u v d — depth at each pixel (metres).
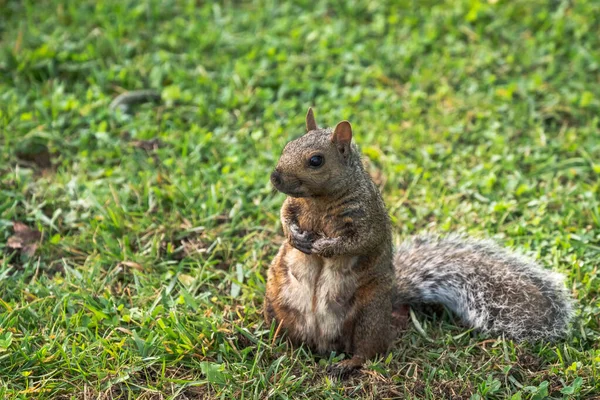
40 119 10.95
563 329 7.91
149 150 10.68
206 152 10.70
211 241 9.23
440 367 7.61
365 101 11.78
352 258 7.47
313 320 7.65
